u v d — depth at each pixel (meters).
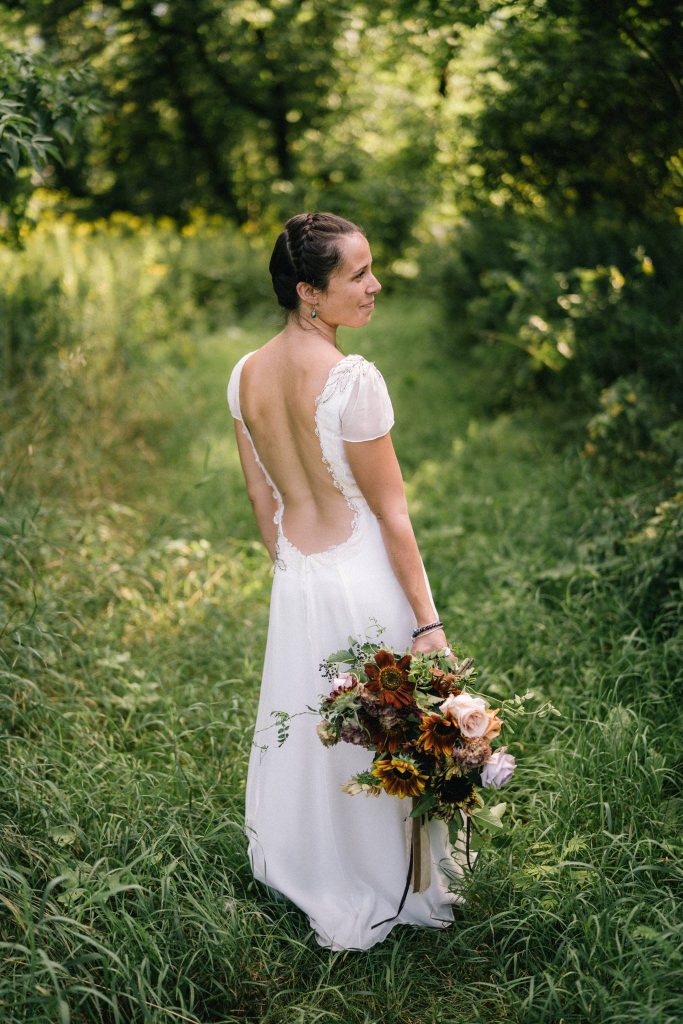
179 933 2.34
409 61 6.81
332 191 12.88
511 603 3.89
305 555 2.40
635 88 5.24
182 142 13.16
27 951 2.08
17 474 4.53
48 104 3.58
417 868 2.42
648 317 5.31
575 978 2.30
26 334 5.78
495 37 5.50
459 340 8.40
